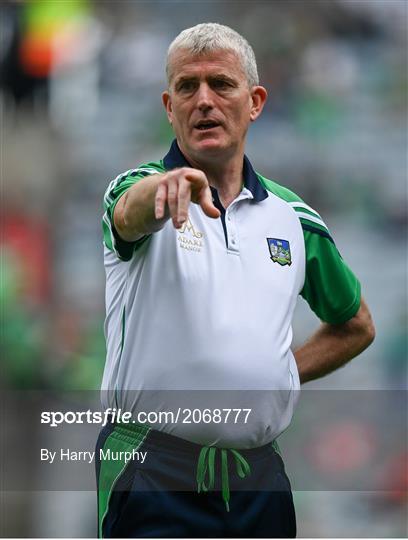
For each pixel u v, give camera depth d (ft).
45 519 87.35
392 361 116.26
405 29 147.95
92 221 121.29
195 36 38.09
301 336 111.14
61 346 89.40
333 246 42.01
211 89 37.86
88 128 128.98
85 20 130.52
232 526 37.17
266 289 37.88
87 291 111.96
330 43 144.66
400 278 127.54
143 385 36.55
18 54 115.65
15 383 85.30
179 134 38.75
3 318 87.92
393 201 132.26
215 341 36.47
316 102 138.72
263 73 139.74
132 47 139.64
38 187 102.63
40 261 99.76
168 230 36.86
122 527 36.65
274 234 39.14
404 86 143.23
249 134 134.31
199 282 36.76
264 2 144.36
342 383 112.68
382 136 137.08
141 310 36.63
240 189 39.27
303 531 99.91
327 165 133.18
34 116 114.11
